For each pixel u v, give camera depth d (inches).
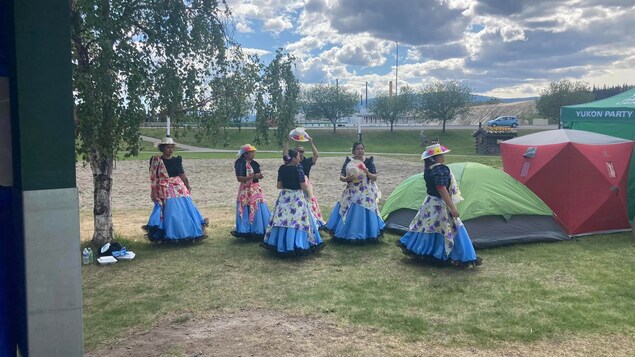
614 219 335.9
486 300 205.3
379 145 2089.1
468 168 321.7
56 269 113.0
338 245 307.3
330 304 202.2
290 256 275.4
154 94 281.4
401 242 269.3
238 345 163.9
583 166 326.0
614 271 245.9
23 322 116.1
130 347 162.9
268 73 317.7
